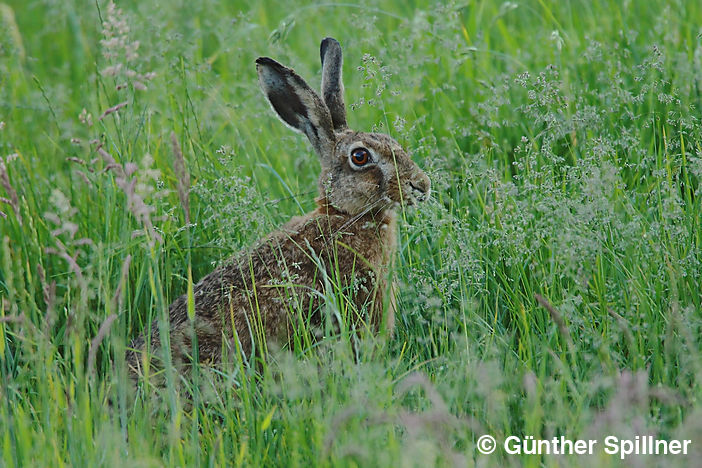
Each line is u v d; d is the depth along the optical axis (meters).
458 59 13.12
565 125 10.92
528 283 9.97
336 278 9.86
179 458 7.56
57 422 8.02
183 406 9.18
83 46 16.44
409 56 12.94
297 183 12.18
